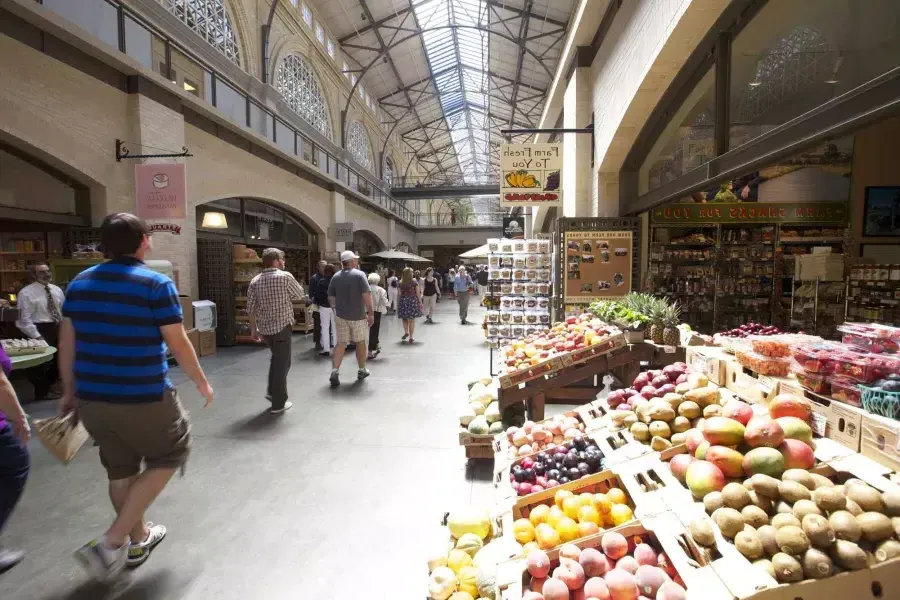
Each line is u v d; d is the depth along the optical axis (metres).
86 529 2.71
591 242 6.48
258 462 3.65
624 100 5.60
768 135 3.16
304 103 15.83
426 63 21.73
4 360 2.11
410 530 2.72
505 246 6.90
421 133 31.66
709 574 1.38
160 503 3.03
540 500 2.21
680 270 8.19
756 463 1.62
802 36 3.40
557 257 6.75
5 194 5.89
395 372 6.77
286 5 14.00
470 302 21.80
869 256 7.39
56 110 6.07
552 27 13.84
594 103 7.23
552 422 3.04
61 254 6.97
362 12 16.88
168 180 6.75
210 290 9.11
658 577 1.53
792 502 1.46
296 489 3.21
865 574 1.26
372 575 2.33
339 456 3.76
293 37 14.80
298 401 5.29
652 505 1.78
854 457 1.61
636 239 6.46
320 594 2.20
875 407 1.62
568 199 8.34
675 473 1.91
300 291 4.98
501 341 6.63
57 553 2.48
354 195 19.17
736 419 1.88
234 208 11.23
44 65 5.90
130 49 7.35
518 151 7.29
